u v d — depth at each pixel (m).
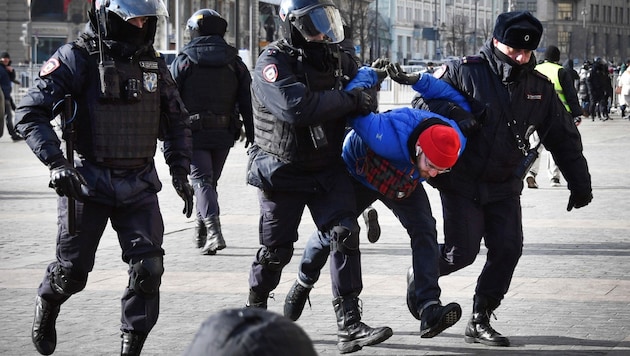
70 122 5.50
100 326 7.10
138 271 5.54
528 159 6.41
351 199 6.19
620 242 10.86
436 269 6.18
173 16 62.97
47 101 5.46
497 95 6.35
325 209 6.14
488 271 6.61
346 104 5.92
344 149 6.20
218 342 1.99
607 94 39.12
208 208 10.06
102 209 5.60
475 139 6.35
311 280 6.60
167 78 5.82
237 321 2.02
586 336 6.83
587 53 149.38
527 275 8.96
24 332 6.91
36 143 5.38
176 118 5.87
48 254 10.12
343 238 6.05
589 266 9.42
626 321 7.25
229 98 10.01
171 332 6.93
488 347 6.58
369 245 10.71
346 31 8.55
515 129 6.35
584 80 38.84
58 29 57.84
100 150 5.52
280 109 5.89
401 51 120.06
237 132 10.16
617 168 19.88
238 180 17.55
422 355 6.39
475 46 123.31
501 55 6.35
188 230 11.84
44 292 5.80
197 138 9.95
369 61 86.50
